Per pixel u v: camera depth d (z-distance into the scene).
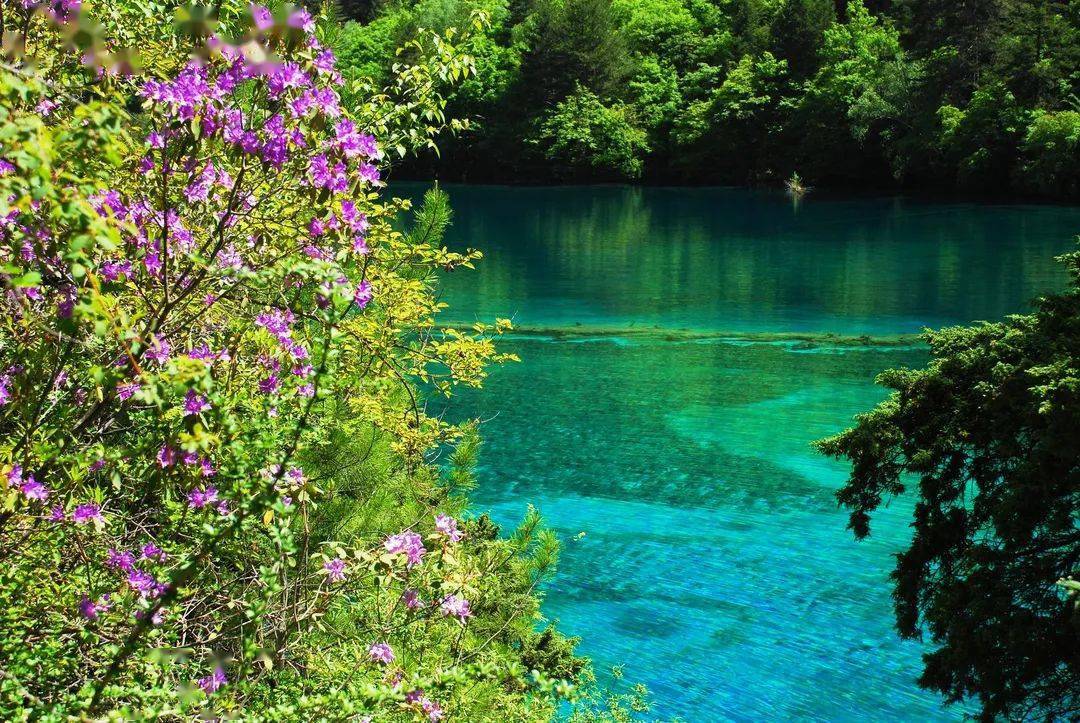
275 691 4.76
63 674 4.06
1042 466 10.35
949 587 10.88
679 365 27.94
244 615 4.51
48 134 2.60
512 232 56.75
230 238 4.43
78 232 2.71
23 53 3.50
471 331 30.59
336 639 5.46
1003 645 10.00
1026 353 11.77
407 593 4.91
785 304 36.69
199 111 3.83
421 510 7.55
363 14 100.62
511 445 21.23
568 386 25.78
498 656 6.72
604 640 13.56
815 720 11.91
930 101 71.75
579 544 16.53
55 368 3.90
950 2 72.44
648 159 85.12
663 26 91.69
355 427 6.72
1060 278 40.06
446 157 85.56
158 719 3.67
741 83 80.12
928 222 57.31
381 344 6.16
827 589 15.05
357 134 4.10
